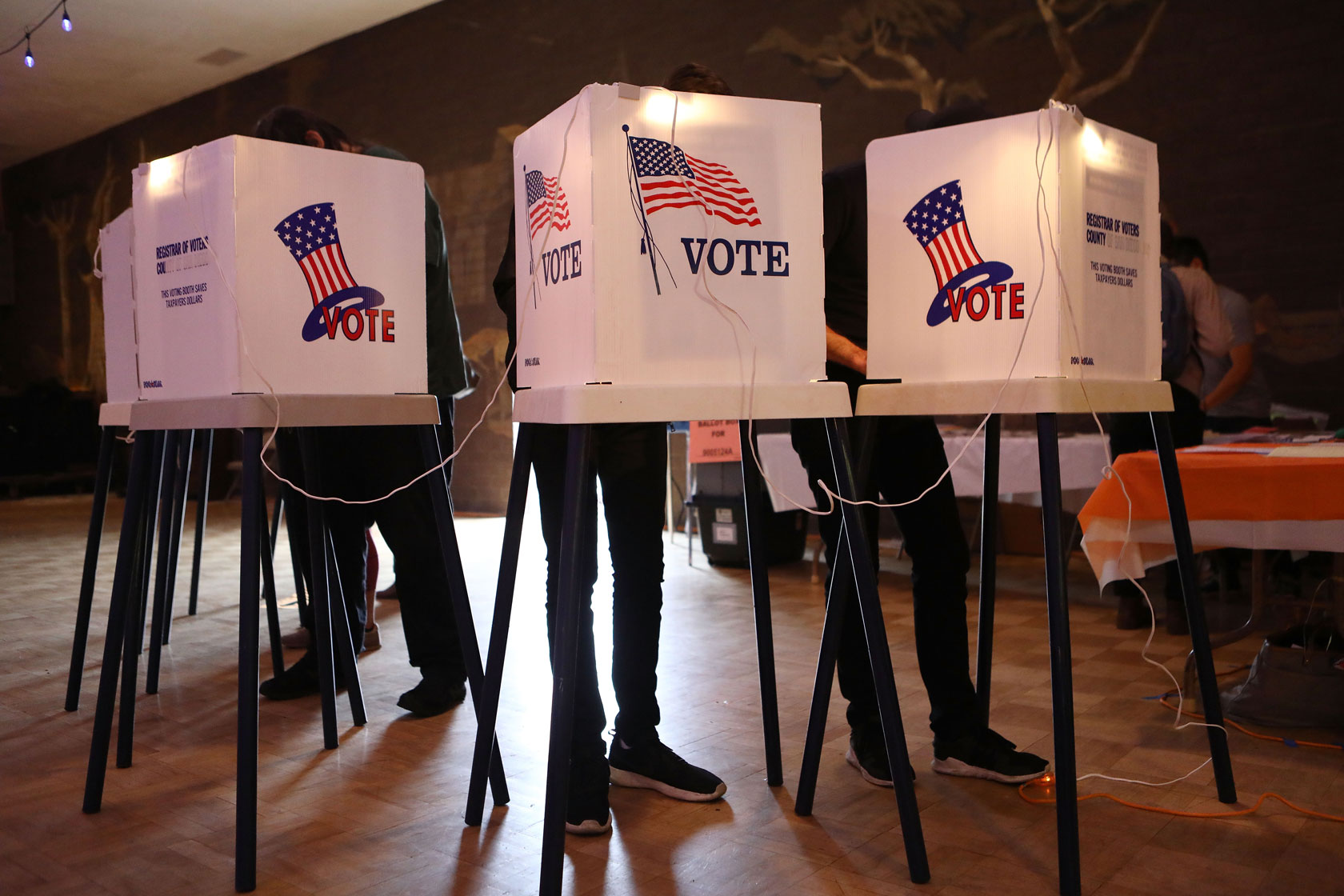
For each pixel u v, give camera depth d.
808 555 5.22
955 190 1.53
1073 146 1.46
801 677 2.68
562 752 1.35
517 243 1.61
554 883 1.35
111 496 10.38
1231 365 4.09
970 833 1.62
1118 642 3.10
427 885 1.47
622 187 1.35
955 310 1.54
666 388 1.35
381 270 1.76
